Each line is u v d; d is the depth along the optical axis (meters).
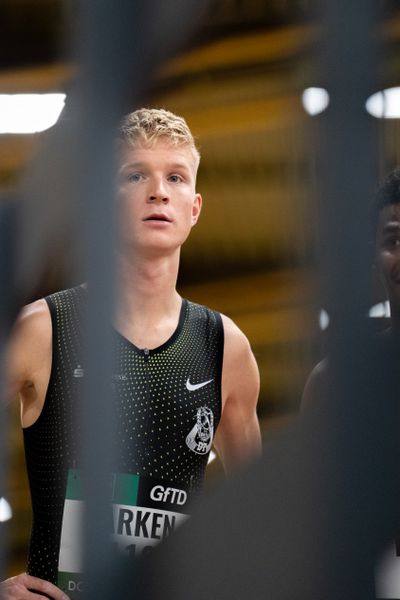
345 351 1.22
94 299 1.33
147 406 3.17
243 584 1.30
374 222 2.78
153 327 3.27
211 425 3.29
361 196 1.20
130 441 3.12
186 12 1.20
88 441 1.36
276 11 6.59
